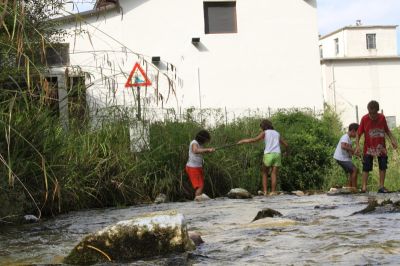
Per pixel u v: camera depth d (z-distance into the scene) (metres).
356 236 4.01
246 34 19.64
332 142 14.53
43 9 8.37
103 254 3.66
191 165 10.60
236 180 12.01
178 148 11.01
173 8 19.31
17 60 5.34
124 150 9.80
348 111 33.88
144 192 10.24
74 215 7.56
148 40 19.09
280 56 19.75
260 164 12.50
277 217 5.43
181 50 19.30
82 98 7.86
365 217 5.17
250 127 13.38
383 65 34.62
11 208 6.48
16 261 3.88
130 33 18.92
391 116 34.53
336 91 33.97
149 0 19.14
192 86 19.23
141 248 3.69
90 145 9.18
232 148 12.38
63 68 7.06
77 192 8.52
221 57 19.48
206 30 19.56
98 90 11.01
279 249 3.70
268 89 19.62
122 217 7.08
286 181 13.45
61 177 7.69
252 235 4.36
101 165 9.34
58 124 7.96
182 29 19.33
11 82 5.79
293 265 3.17
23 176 6.87
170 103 18.81
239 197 10.34
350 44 46.16
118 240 3.69
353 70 34.22
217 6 19.70
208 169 11.60
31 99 6.20
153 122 11.15
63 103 7.43
